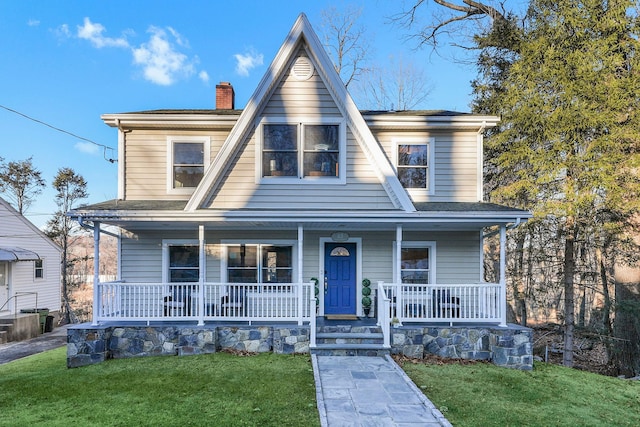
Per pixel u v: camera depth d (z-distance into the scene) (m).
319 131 9.72
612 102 10.98
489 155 15.27
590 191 11.45
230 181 9.45
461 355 8.72
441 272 10.73
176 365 7.79
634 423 5.76
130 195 10.52
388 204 9.48
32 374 7.56
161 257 10.51
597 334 12.66
